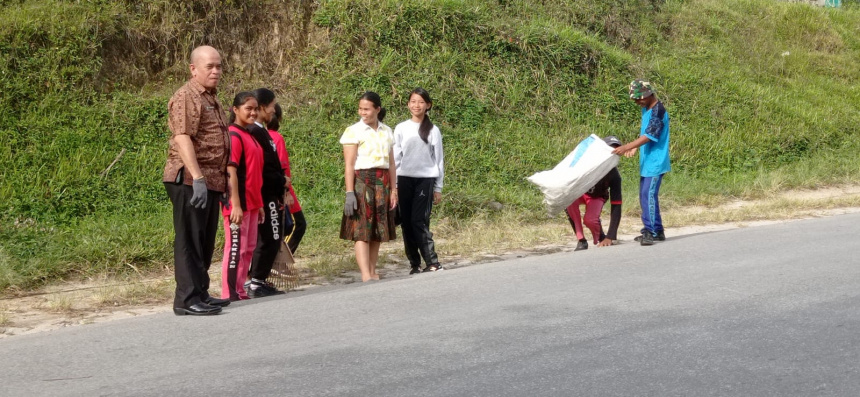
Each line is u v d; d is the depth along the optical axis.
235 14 12.77
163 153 10.60
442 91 13.45
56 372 4.27
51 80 10.83
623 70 15.83
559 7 17.34
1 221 8.67
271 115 6.99
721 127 15.69
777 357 4.19
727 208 11.74
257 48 12.88
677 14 19.62
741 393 3.68
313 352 4.46
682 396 3.65
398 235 9.80
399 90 13.04
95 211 9.35
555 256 7.54
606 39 17.52
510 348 4.43
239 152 6.22
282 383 3.94
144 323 5.37
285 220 7.32
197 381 4.02
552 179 7.89
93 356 4.56
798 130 16.20
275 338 4.82
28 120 10.32
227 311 5.68
